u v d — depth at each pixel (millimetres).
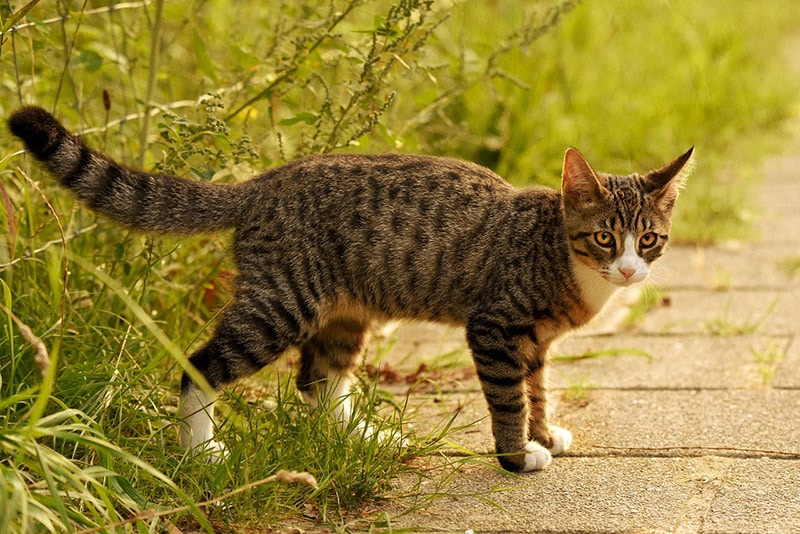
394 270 5926
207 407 5539
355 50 6703
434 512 5070
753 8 19438
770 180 12320
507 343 5793
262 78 7266
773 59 17109
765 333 7863
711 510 4996
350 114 6875
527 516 5012
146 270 6234
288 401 5754
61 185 5598
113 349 5934
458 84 8344
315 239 5750
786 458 5617
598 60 13594
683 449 5824
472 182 6090
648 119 12766
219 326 5719
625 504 5129
